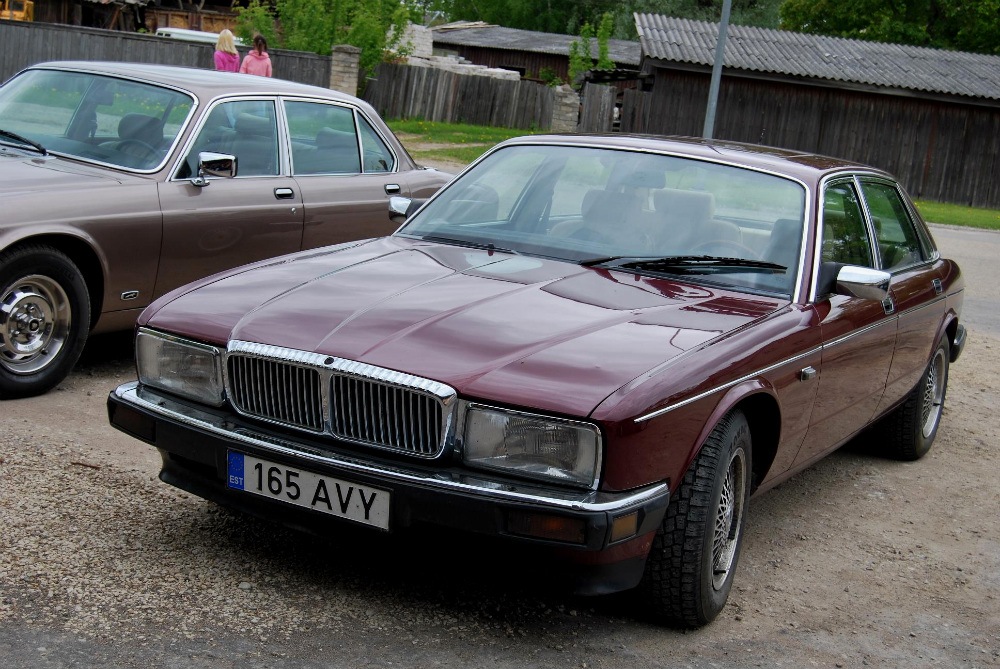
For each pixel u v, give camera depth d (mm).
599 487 3068
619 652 3385
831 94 31875
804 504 5266
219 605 3377
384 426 3221
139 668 2936
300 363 3312
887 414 5602
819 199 4508
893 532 4984
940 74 32969
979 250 19078
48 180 5555
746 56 31938
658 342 3436
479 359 3225
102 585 3430
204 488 3621
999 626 4004
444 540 3186
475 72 43094
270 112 6707
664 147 4738
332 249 4453
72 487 4258
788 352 3834
